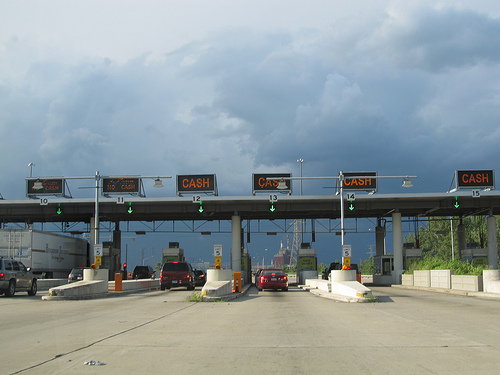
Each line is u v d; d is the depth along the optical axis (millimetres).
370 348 9688
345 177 41531
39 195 44031
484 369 7805
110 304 21141
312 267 52688
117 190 44594
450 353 9133
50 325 13508
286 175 45031
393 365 8125
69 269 48594
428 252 86312
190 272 35719
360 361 8453
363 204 45438
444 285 30750
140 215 53188
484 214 53312
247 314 16562
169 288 37562
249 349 9664
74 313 17000
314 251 53000
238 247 46125
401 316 15539
